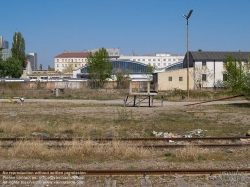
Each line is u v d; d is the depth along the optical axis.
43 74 119.56
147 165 10.05
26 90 53.25
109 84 66.25
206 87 73.62
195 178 8.79
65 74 119.62
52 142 13.80
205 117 23.03
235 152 12.09
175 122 20.28
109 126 18.12
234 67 51.19
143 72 90.50
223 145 12.97
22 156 11.15
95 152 11.30
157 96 47.28
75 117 22.69
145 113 25.34
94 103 36.38
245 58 76.12
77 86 64.12
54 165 10.05
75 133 16.34
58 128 17.34
